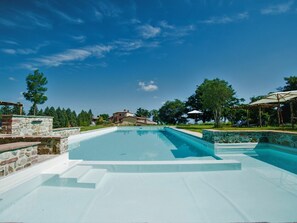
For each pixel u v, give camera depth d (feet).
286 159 21.98
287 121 64.39
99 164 16.85
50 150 17.57
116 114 221.46
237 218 9.34
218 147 26.86
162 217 9.48
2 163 11.37
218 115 62.13
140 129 97.30
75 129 47.75
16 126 27.78
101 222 9.05
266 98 37.93
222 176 15.70
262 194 12.17
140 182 14.35
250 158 22.61
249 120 65.00
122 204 10.90
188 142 41.86
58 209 10.37
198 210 10.16
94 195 12.10
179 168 16.83
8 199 11.32
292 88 78.89
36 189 13.02
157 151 31.19
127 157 26.71
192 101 131.64
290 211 9.99
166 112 170.19
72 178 13.69
